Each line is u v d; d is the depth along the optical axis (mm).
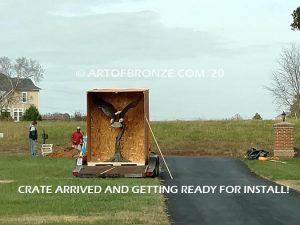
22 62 106375
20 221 12789
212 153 39562
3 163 29641
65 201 16125
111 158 25641
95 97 26109
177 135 47406
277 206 15836
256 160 32688
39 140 47312
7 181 21594
